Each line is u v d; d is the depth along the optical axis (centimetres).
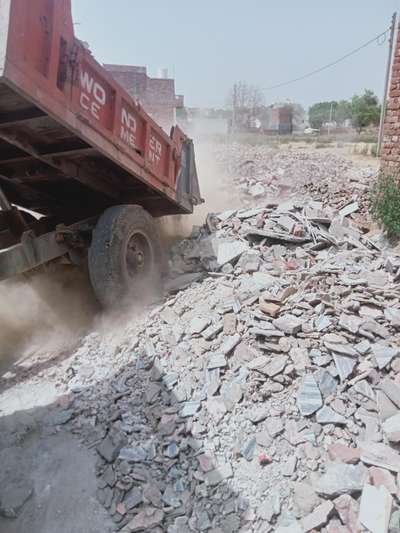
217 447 299
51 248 456
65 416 352
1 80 282
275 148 1769
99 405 357
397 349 334
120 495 285
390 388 304
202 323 405
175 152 581
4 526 277
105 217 468
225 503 266
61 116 344
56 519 277
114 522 271
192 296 468
